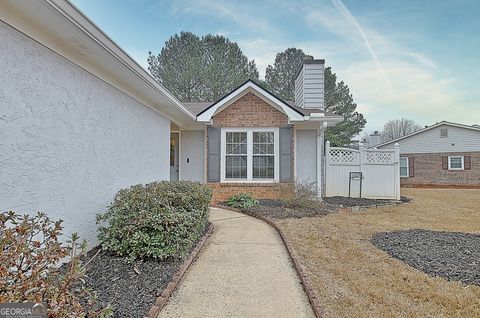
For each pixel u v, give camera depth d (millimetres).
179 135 12352
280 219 8047
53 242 2545
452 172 25281
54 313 1994
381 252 5359
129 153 6512
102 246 4617
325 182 13172
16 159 3408
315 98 14133
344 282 4020
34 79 3695
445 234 6859
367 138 34469
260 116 11578
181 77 26219
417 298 3615
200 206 6086
